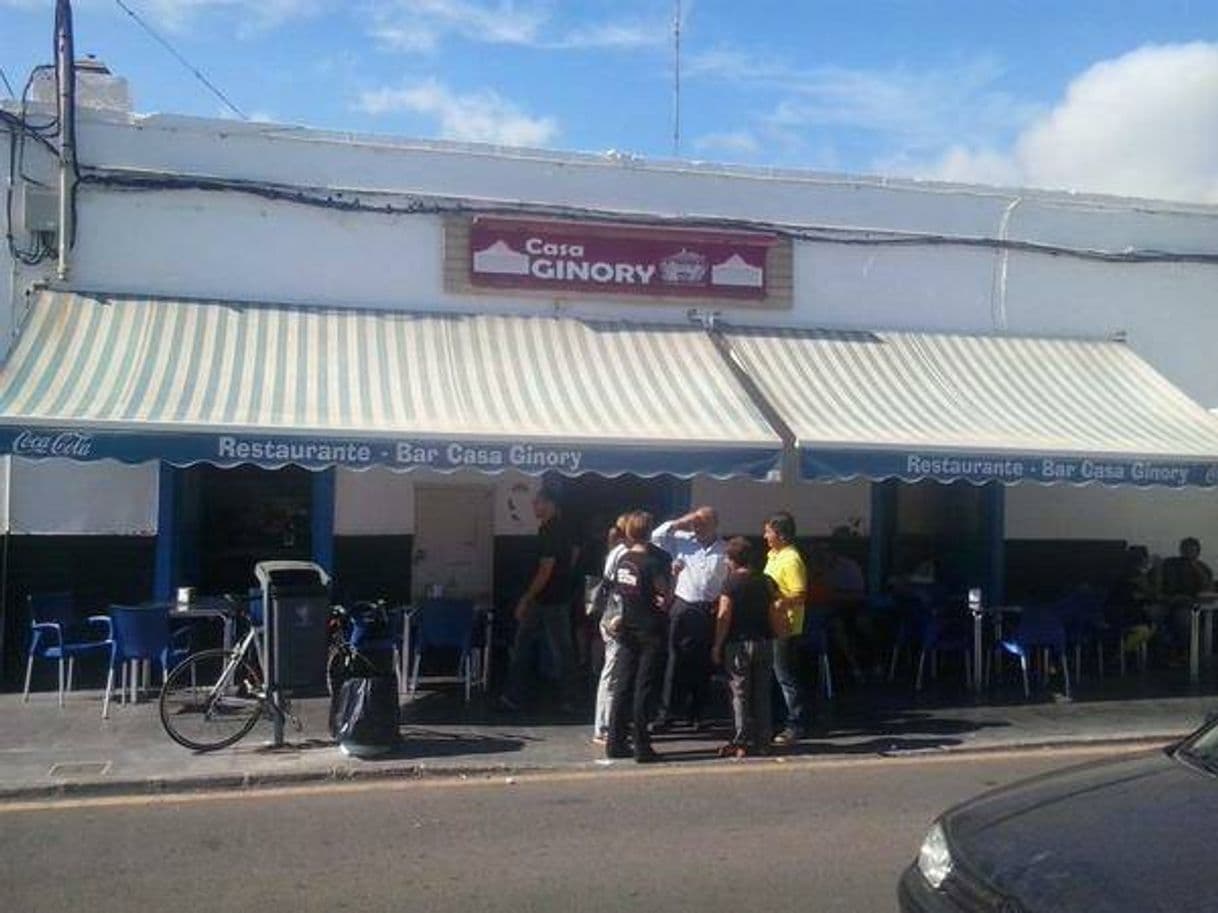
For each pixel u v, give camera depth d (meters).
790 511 14.66
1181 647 14.16
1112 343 15.16
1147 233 15.41
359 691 9.37
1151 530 15.79
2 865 6.79
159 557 12.38
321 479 13.12
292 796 8.39
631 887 6.46
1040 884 3.94
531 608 11.14
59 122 12.11
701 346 13.38
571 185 13.53
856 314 14.39
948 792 8.62
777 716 11.20
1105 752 10.13
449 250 13.19
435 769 9.05
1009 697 12.31
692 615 10.63
